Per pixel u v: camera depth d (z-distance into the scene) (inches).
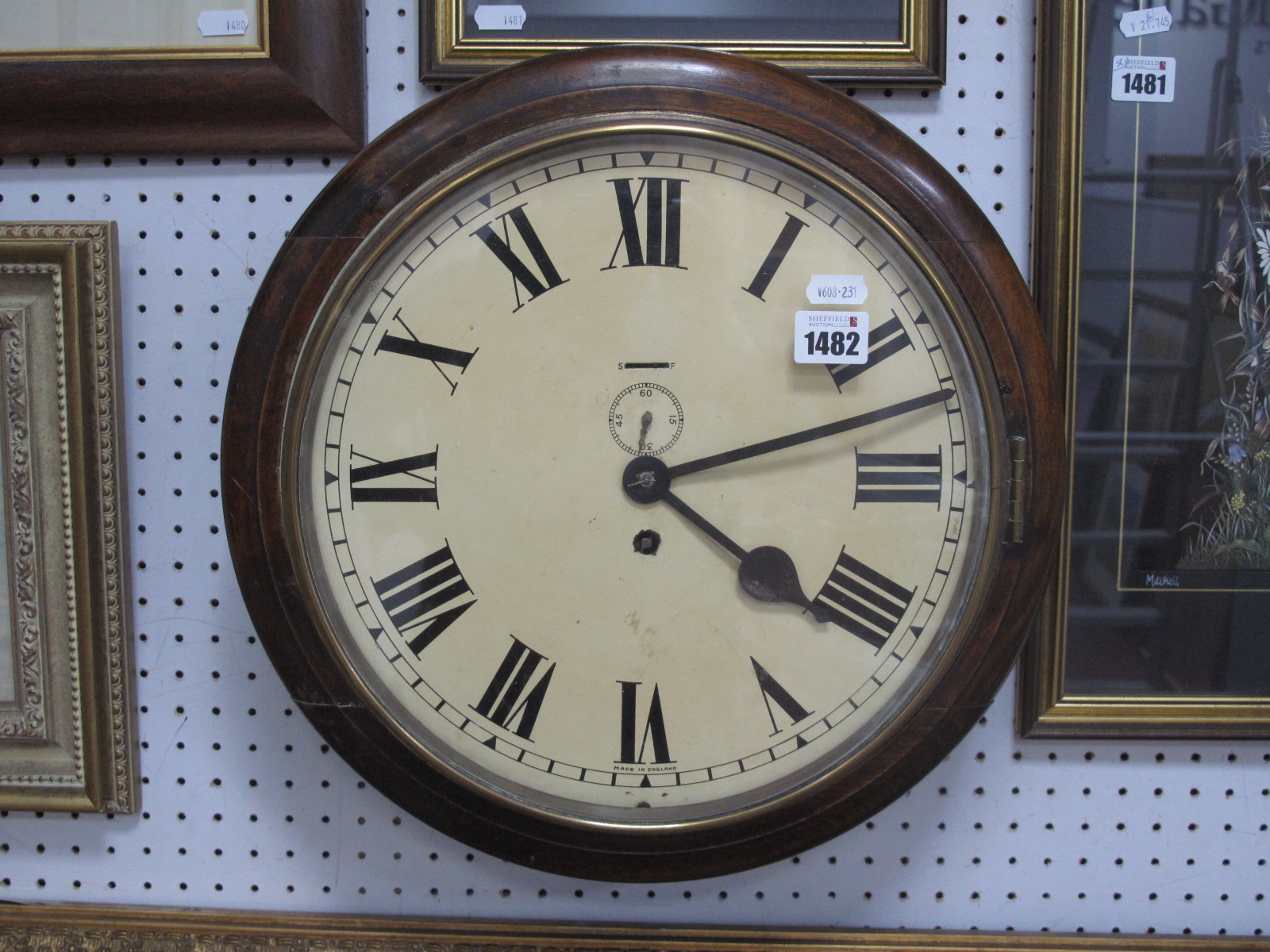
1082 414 28.7
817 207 24.0
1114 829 29.6
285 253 24.5
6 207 29.3
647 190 24.0
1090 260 28.3
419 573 24.7
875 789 25.0
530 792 25.1
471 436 24.6
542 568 24.8
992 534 24.0
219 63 27.5
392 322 24.4
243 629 29.9
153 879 30.5
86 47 27.9
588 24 27.7
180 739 30.2
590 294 24.3
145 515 29.8
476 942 29.2
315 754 30.0
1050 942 29.0
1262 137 28.0
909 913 29.7
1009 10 28.1
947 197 24.4
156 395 29.5
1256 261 28.2
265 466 24.5
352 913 30.2
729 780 25.1
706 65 24.0
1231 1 27.8
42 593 29.2
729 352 24.4
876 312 24.1
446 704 25.0
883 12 27.5
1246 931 29.7
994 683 24.8
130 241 29.2
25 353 28.5
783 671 24.8
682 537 24.7
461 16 27.7
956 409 24.2
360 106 28.3
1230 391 28.5
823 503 24.5
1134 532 28.9
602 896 29.8
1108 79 27.9
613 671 24.9
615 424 24.5
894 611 24.5
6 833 30.7
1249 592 28.8
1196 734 28.7
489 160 23.5
